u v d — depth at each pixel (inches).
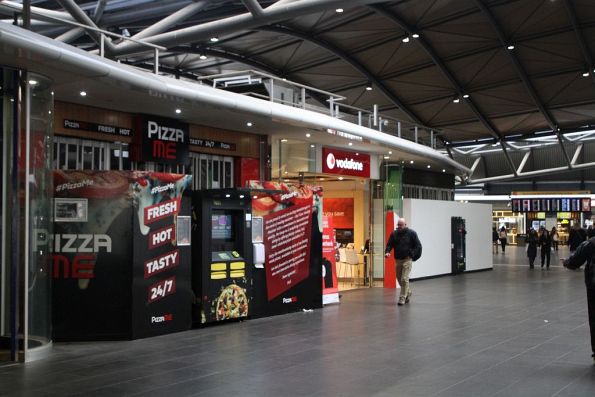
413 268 794.2
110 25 740.7
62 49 307.0
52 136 344.2
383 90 1000.9
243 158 562.9
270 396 241.6
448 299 584.1
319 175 664.4
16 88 317.4
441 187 1007.0
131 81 365.7
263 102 481.1
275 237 477.7
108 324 361.7
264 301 465.7
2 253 319.6
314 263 514.9
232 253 441.4
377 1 519.2
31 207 316.5
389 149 689.6
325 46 851.4
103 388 253.8
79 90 386.3
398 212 773.9
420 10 740.7
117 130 458.9
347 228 812.0
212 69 1023.0
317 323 432.8
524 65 893.2
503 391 248.5
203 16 743.1
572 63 870.4
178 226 395.5
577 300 573.9
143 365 297.4
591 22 745.6
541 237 1024.2
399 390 250.4
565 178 1936.5
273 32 790.5
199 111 459.8
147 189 375.9
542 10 729.6
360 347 343.3
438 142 1288.1
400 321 441.4
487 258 995.9
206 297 414.3
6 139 322.3
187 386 257.0
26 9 323.6
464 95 1000.9
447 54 877.2
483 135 1312.7
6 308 317.7
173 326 391.2
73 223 359.6
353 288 699.4
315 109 642.2
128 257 366.6
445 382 263.9
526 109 1077.1
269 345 349.4
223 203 430.3
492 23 756.0
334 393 246.1
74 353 326.6
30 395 243.0
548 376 274.4
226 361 306.2
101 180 364.2
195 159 527.8
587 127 1192.8
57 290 355.6
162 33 650.8
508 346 345.7
